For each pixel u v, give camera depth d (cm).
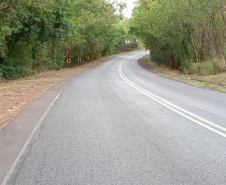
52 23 2217
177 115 716
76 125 600
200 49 2598
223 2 1944
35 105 848
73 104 868
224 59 2145
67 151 430
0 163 382
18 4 1406
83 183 320
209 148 451
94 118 670
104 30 4431
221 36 2366
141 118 675
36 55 2609
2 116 707
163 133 540
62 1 2052
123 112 747
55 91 1208
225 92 1281
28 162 384
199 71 2312
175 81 1844
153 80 1845
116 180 328
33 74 2412
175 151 434
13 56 2425
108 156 409
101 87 1366
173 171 355
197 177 338
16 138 502
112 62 4369
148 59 5194
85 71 2700
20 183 321
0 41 1798
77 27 3041
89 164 377
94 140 490
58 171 354
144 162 386
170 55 3347
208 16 2189
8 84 1622
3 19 1516
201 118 684
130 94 1118
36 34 2256
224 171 357
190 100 995
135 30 3794
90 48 4531
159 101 949
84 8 2694
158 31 2923
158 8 2633
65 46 3481
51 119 656
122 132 545
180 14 2358
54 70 2983
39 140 489
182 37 2625
